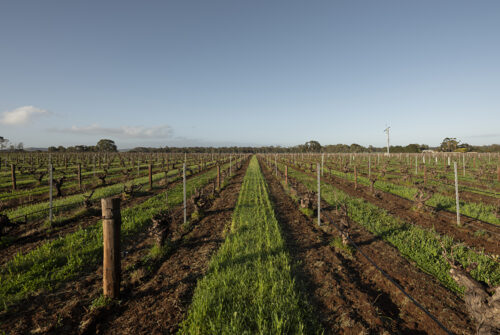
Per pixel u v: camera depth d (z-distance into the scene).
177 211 12.16
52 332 4.16
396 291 5.49
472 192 16.70
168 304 4.90
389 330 4.29
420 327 4.43
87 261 6.70
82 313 4.67
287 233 9.22
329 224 10.25
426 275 6.12
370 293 5.51
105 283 4.88
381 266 6.59
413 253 7.23
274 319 4.14
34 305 4.88
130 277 6.00
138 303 4.96
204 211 12.52
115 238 4.88
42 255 6.88
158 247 7.34
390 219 10.69
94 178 25.20
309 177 27.12
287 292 4.96
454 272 4.16
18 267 6.29
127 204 14.01
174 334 4.12
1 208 11.36
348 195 16.02
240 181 24.75
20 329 4.20
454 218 10.89
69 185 20.69
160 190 18.83
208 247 7.79
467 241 8.34
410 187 18.58
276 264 6.25
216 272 5.67
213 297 4.73
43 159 53.50
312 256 7.23
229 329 3.89
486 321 3.46
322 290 5.42
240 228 9.24
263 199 15.10
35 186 20.19
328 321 4.46
